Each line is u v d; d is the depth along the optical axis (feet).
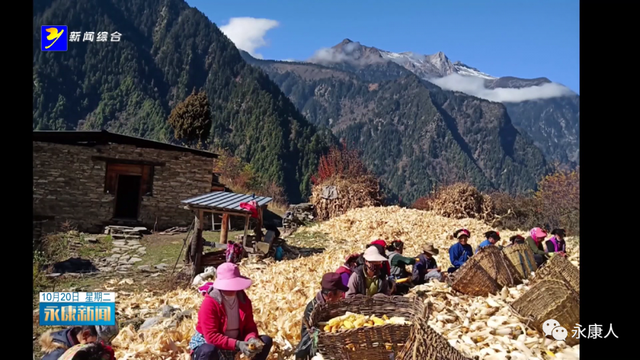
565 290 20.79
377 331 16.43
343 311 18.99
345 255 47.32
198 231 48.39
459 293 27.86
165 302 36.73
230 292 17.43
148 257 59.93
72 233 69.87
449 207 80.53
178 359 22.17
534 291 21.45
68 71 607.37
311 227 80.53
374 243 27.61
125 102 596.70
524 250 29.30
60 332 16.28
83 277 49.01
